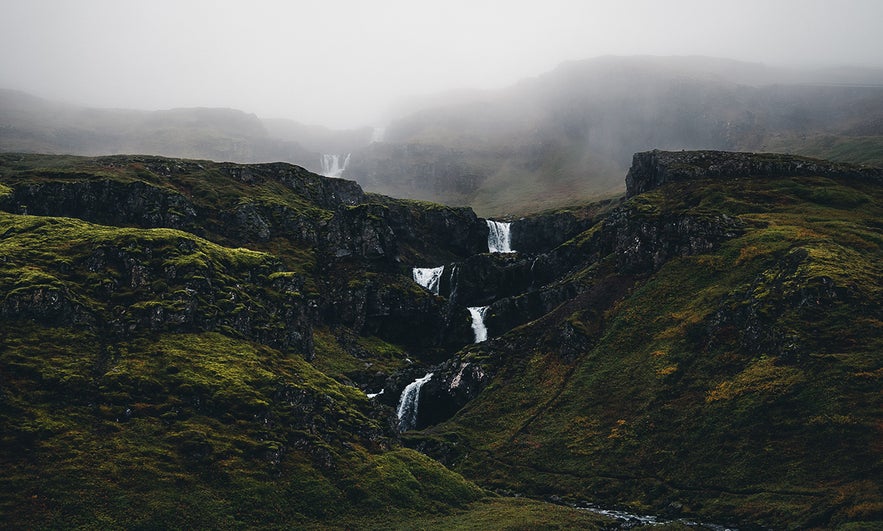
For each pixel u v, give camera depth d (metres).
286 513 86.25
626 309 153.38
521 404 143.62
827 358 108.44
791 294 123.25
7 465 77.88
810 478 93.75
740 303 130.75
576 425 129.38
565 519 94.50
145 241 124.75
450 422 145.12
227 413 97.75
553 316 165.75
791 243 142.38
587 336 151.25
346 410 113.31
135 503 78.69
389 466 103.56
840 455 94.06
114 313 108.62
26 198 172.12
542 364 153.00
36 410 86.38
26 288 102.19
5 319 99.06
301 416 105.12
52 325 101.81
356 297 199.50
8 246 117.31
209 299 121.56
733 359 122.38
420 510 95.94
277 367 116.44
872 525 80.56
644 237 167.50
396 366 180.38
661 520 97.75
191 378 100.94
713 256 152.00
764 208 166.62
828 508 87.12
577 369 145.00
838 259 128.62
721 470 103.62
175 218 191.75
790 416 103.94
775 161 186.62
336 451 101.94
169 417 93.06
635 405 126.31
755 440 104.38
